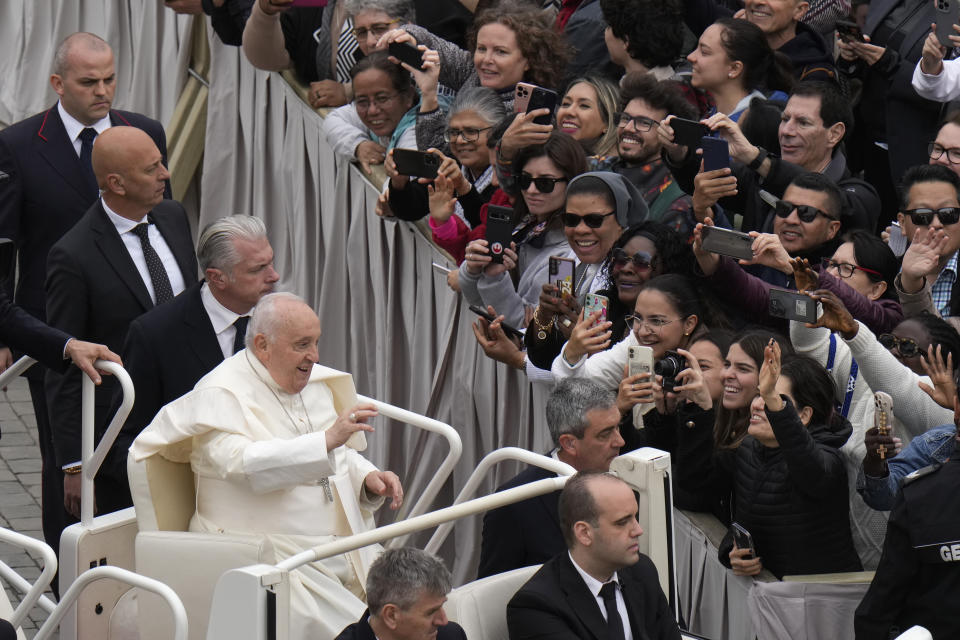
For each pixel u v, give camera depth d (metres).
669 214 22.80
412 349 27.58
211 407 17.28
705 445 19.11
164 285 22.81
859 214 22.73
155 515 17.67
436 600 14.66
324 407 18.34
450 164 24.36
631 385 19.16
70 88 25.94
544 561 17.44
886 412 17.30
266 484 16.86
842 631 17.53
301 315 17.48
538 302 23.12
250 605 14.05
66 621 18.53
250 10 33.22
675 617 16.52
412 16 29.73
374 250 29.22
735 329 21.20
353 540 14.76
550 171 22.98
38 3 42.31
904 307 20.80
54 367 20.03
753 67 25.11
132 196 22.50
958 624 16.52
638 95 23.55
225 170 36.53
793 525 17.95
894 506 16.86
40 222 25.98
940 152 23.33
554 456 18.03
